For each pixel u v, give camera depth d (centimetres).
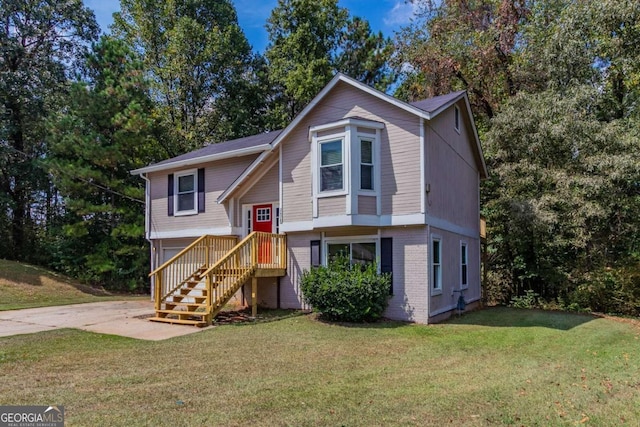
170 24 2680
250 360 697
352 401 505
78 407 483
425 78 2205
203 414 463
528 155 1661
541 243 1644
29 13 2253
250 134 2895
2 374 616
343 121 1097
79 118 2044
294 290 1262
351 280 1046
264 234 1227
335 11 2989
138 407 483
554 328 1044
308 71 2681
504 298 1839
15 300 1639
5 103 2197
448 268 1254
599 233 1595
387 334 920
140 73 2191
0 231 2286
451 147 1328
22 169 2233
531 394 541
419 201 1069
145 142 2217
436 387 562
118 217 2186
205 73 2695
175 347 789
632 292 1448
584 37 1686
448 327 1019
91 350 766
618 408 498
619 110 1753
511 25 1984
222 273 1091
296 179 1237
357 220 1081
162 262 1678
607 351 805
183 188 1620
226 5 2891
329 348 788
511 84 2034
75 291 1931
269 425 435
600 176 1477
